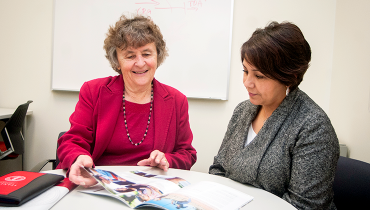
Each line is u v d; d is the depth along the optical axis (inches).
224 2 76.8
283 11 77.6
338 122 73.3
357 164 35.2
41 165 52.7
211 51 78.0
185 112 47.5
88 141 40.9
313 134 29.0
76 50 78.7
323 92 78.4
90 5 77.9
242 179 31.9
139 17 43.8
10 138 65.3
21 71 80.3
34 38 79.6
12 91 80.7
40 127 81.0
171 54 78.5
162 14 78.0
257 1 77.5
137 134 42.9
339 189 36.0
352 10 68.7
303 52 29.6
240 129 38.3
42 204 22.2
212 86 78.6
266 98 31.8
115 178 28.4
